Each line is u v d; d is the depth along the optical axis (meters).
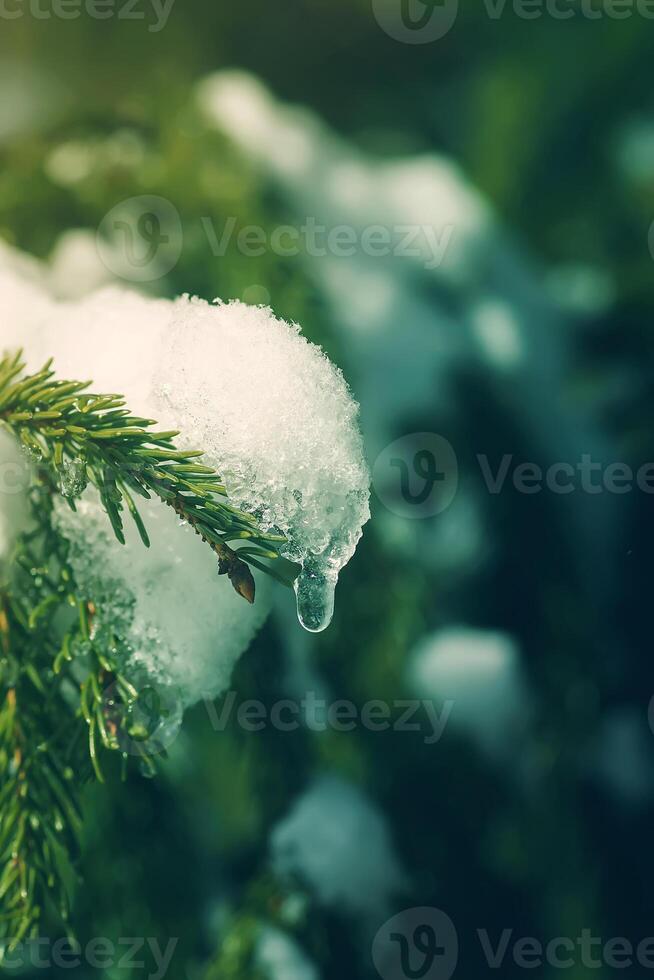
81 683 0.51
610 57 1.35
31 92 1.27
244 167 0.85
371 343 0.88
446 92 1.45
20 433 0.48
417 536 0.78
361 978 0.61
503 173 1.32
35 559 0.50
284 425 0.48
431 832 0.64
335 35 1.42
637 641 0.85
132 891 0.59
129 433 0.48
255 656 0.59
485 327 0.97
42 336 0.52
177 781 0.60
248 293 0.71
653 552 0.89
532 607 0.80
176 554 0.50
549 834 0.69
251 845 0.61
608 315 1.05
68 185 0.75
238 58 1.41
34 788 0.50
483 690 0.70
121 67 1.33
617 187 1.27
